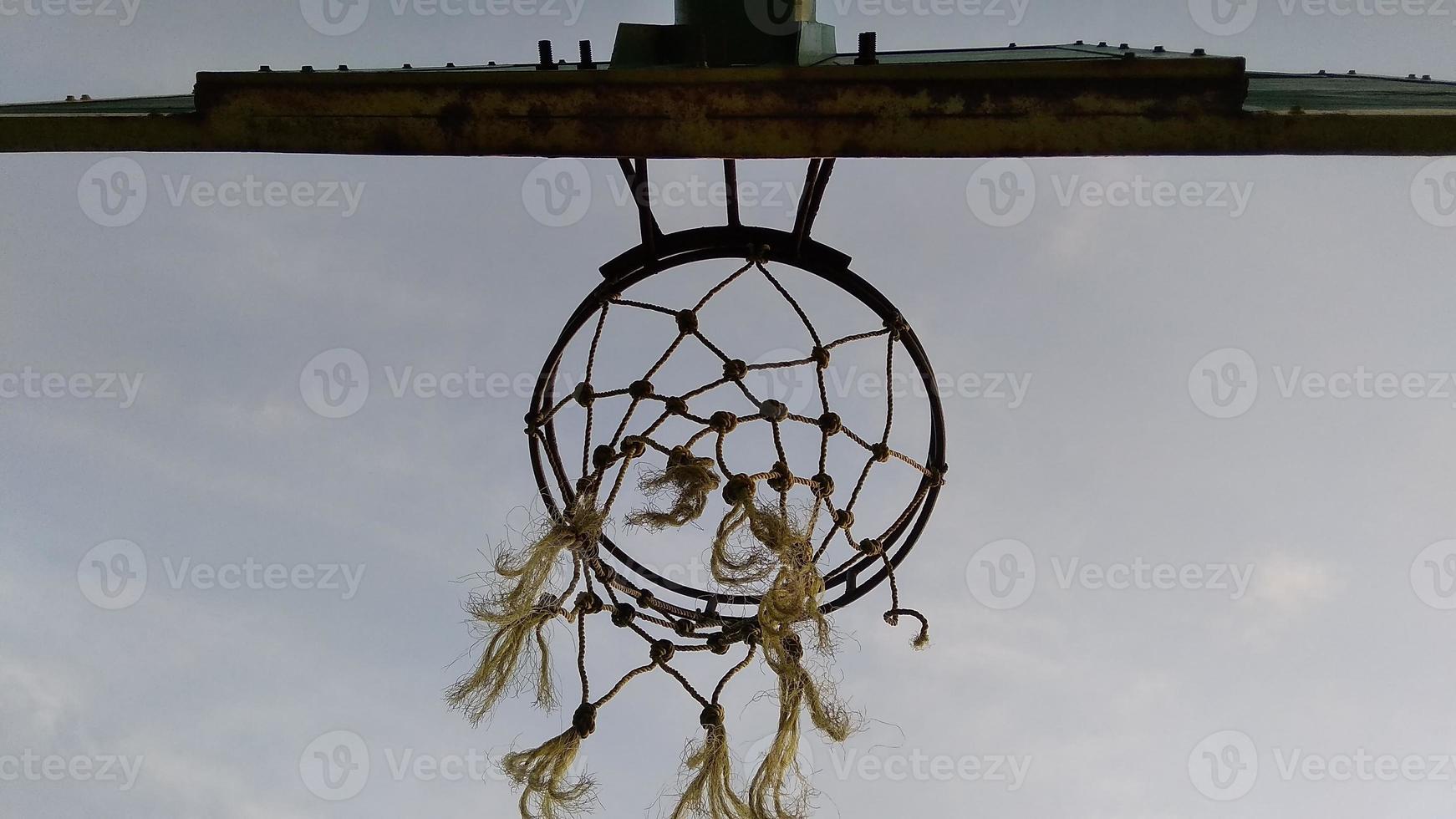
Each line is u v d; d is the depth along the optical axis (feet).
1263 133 3.38
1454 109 3.51
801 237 5.78
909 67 3.47
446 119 3.68
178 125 3.82
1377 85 5.24
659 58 4.90
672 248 5.86
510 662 5.27
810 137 3.55
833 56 5.26
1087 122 3.44
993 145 3.49
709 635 6.29
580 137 3.64
